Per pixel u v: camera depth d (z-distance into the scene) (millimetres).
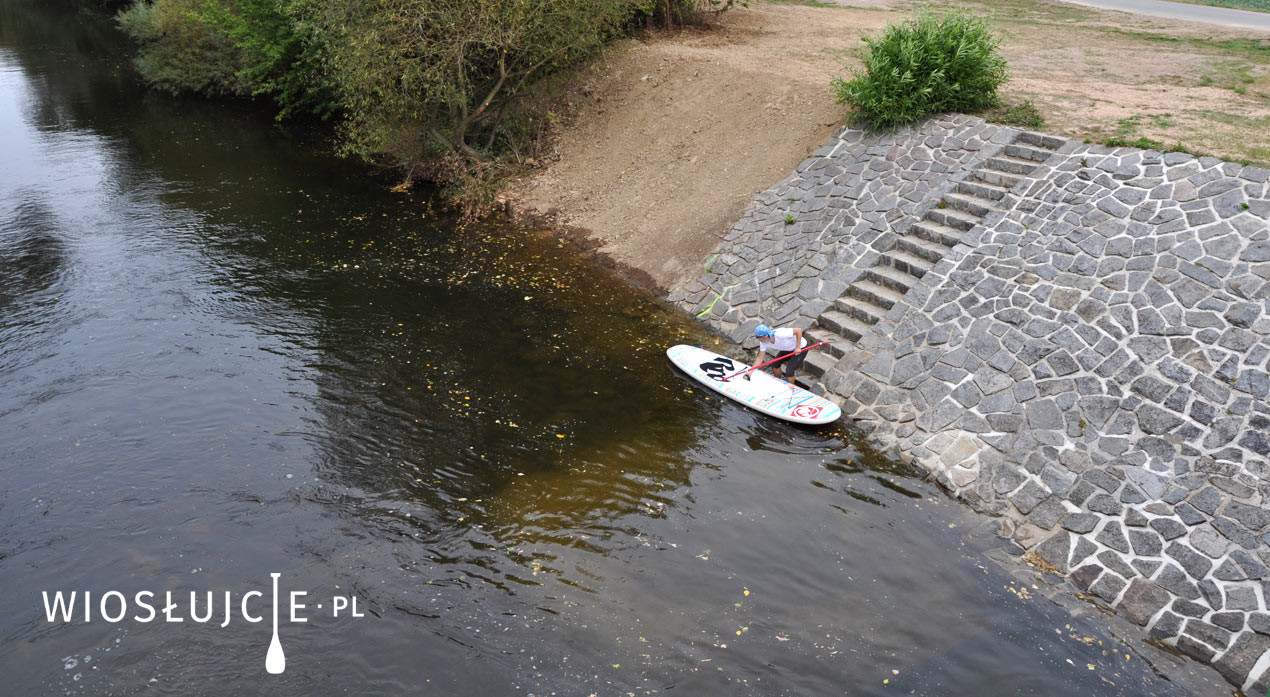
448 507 8781
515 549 8203
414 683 6719
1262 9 25234
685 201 15633
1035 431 9211
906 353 10734
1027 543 8422
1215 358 8773
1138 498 8281
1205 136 11703
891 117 13828
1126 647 7277
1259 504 7777
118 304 13211
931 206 12359
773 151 15555
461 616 7379
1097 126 12539
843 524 8688
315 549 8133
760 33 22828
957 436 9625
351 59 16547
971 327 10469
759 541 8406
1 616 7324
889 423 10188
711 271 13820
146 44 33406
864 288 11922
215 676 6750
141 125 25266
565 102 20266
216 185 19484
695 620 7402
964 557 8273
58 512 8609
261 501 8789
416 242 16047
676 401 10898
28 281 14023
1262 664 6953
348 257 15250
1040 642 7297
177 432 9938
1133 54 18797
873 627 7395
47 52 37219
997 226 11328
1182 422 8562
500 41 16438
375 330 12516
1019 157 12281
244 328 12492
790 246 13352
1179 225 9961
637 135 18438
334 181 20000
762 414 10602
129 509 8648
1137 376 9070
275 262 14953
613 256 15125
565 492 9062
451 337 12352
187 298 13445
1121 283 9836
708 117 17625
